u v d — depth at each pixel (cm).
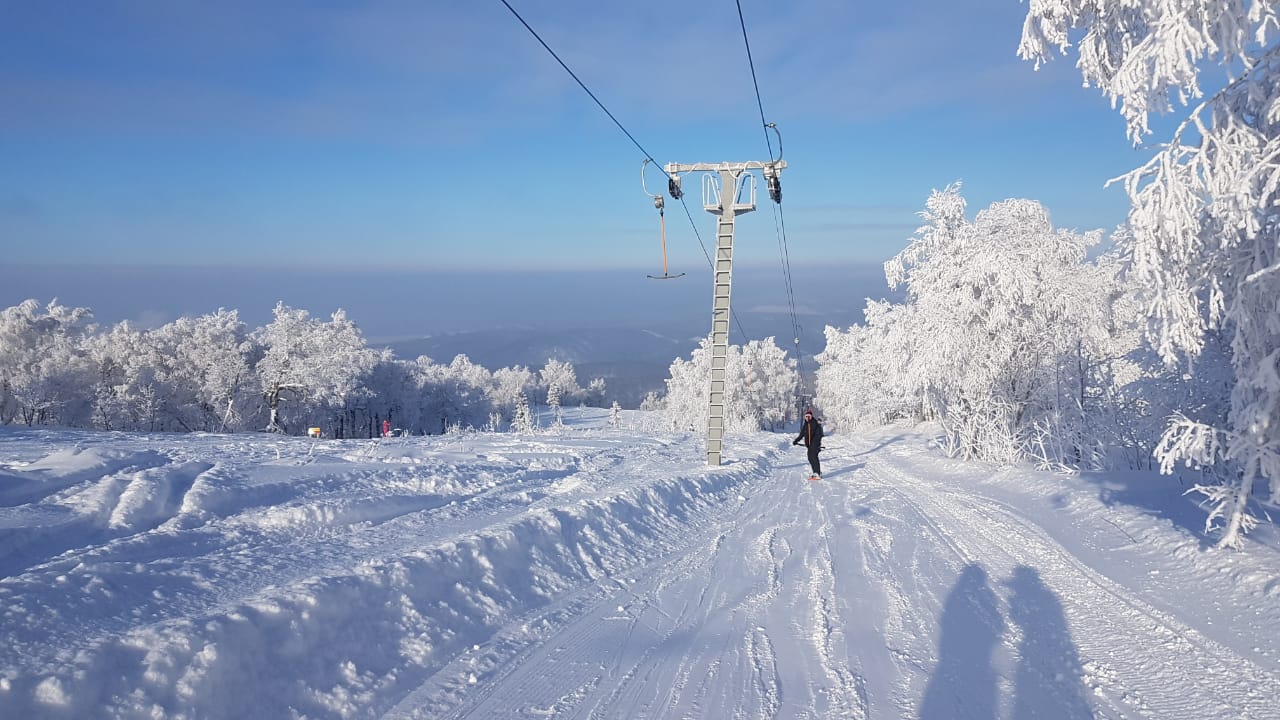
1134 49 576
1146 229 597
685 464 1838
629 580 759
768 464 2233
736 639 557
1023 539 910
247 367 5825
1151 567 715
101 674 353
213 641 399
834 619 601
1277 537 690
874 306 3064
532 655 527
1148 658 489
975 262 1975
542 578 713
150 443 1659
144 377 5369
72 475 960
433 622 546
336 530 827
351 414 7862
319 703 416
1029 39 692
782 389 9519
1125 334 2070
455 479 1244
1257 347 601
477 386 10794
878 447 3116
